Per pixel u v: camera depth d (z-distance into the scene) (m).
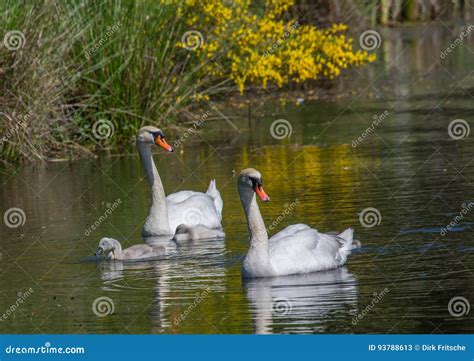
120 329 10.32
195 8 23.94
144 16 21.89
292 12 33.69
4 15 19.42
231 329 10.05
